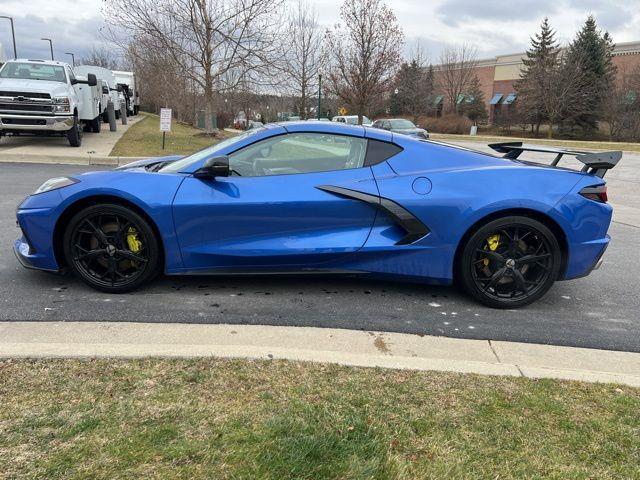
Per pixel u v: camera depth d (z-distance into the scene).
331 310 3.80
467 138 40.59
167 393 2.42
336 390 2.53
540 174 3.89
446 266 3.89
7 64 13.39
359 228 3.84
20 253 3.96
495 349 3.28
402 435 2.19
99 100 18.44
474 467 2.02
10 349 2.74
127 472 1.88
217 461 1.96
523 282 3.92
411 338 3.38
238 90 21.22
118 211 3.74
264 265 3.86
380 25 23.80
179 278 4.34
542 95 48.72
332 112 37.88
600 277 4.96
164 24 19.11
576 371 2.86
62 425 2.14
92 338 3.14
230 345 3.08
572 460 2.09
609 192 11.98
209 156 3.90
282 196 3.75
